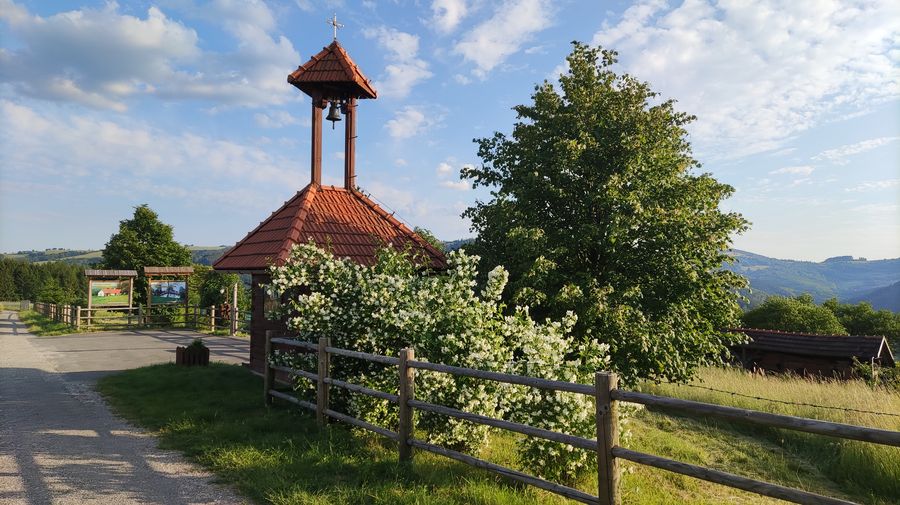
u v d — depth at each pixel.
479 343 6.96
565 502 5.23
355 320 7.81
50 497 4.89
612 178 12.07
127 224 45.53
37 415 8.37
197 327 28.86
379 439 6.93
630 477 7.20
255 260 10.96
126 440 6.91
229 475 5.52
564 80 14.22
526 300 12.11
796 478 8.91
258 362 11.98
